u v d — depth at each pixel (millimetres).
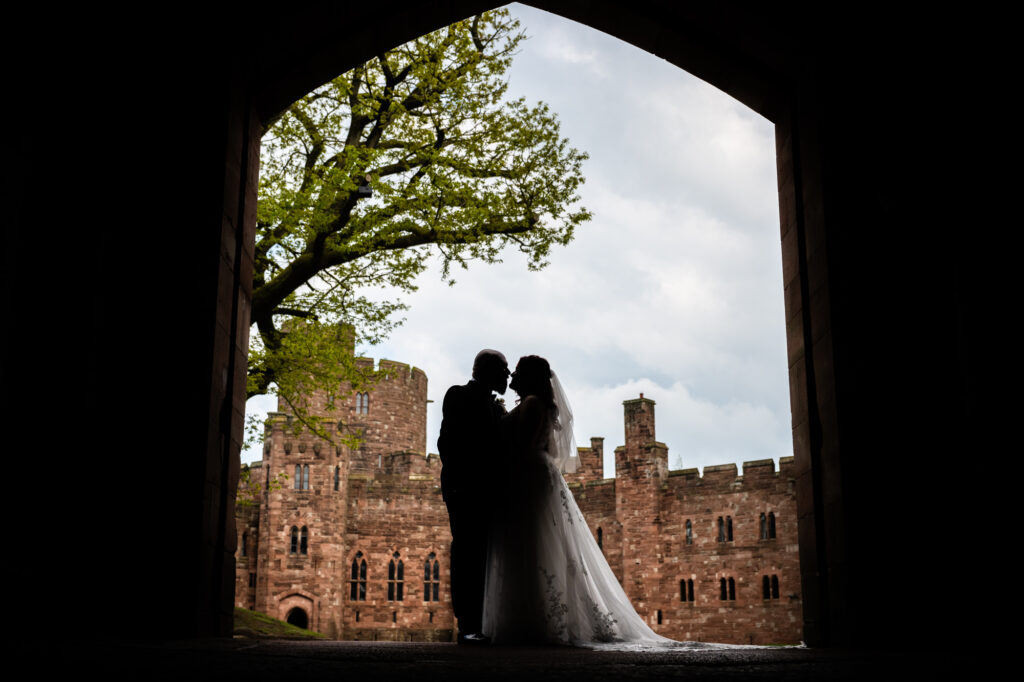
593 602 6230
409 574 49406
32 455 5246
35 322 5359
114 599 5270
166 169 5988
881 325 5797
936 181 5746
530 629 6055
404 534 49844
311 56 7090
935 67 5863
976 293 5480
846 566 5594
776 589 40875
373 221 17359
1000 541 5164
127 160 5926
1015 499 5152
